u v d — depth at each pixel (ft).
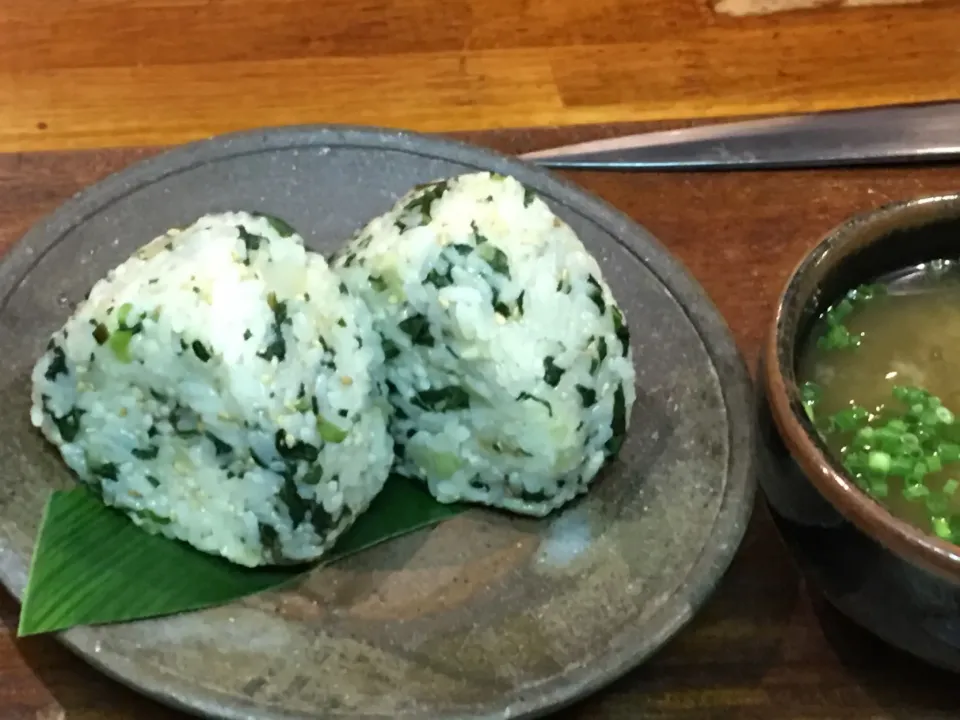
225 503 0.93
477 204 0.99
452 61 1.38
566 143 1.31
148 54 1.33
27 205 1.16
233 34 1.37
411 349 0.98
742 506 0.99
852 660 0.98
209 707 0.83
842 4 1.51
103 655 0.85
